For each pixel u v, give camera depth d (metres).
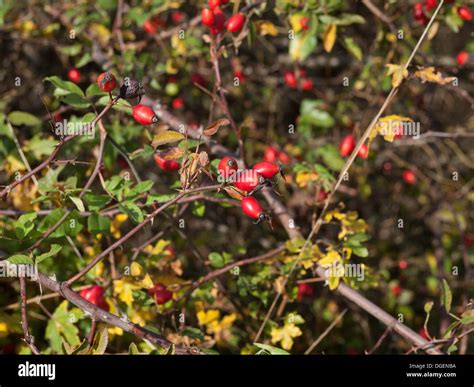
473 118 4.50
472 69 4.11
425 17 3.14
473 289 3.92
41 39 3.56
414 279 4.13
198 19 3.40
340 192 4.05
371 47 3.69
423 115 3.83
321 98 4.01
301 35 2.90
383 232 4.32
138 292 2.36
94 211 2.16
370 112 3.81
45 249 2.59
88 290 2.38
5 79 3.93
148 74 3.27
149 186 2.17
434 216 3.97
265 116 4.21
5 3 3.51
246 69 4.09
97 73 3.65
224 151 2.67
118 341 2.55
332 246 2.43
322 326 3.29
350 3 3.87
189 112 4.00
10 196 2.76
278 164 1.82
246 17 2.70
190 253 3.35
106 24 3.44
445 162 4.42
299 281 2.52
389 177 4.41
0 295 2.70
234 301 2.75
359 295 2.40
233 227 3.87
